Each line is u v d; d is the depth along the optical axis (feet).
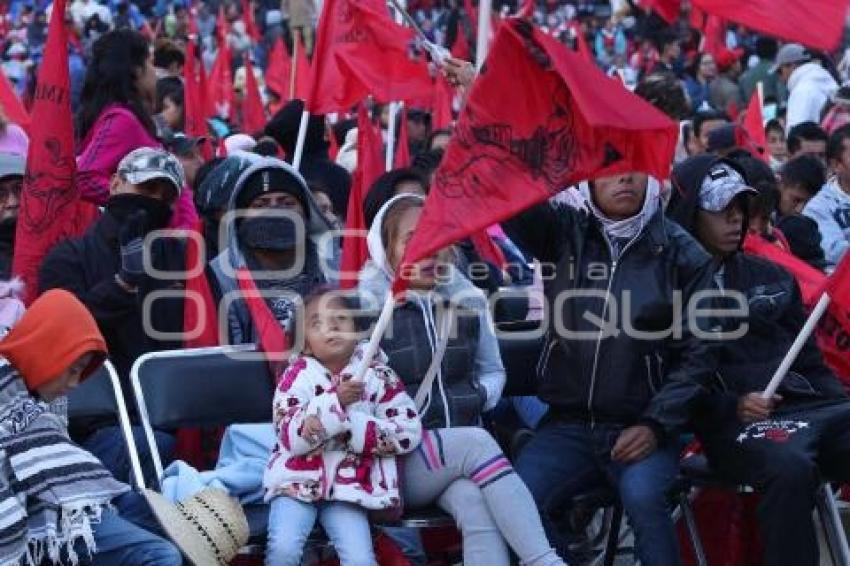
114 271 55.62
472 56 152.76
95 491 44.11
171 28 222.28
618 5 209.15
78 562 45.14
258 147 76.59
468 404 51.75
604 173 45.29
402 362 51.16
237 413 52.06
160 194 56.65
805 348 54.13
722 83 138.62
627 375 51.55
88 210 66.33
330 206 68.28
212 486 48.39
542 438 52.85
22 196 58.80
